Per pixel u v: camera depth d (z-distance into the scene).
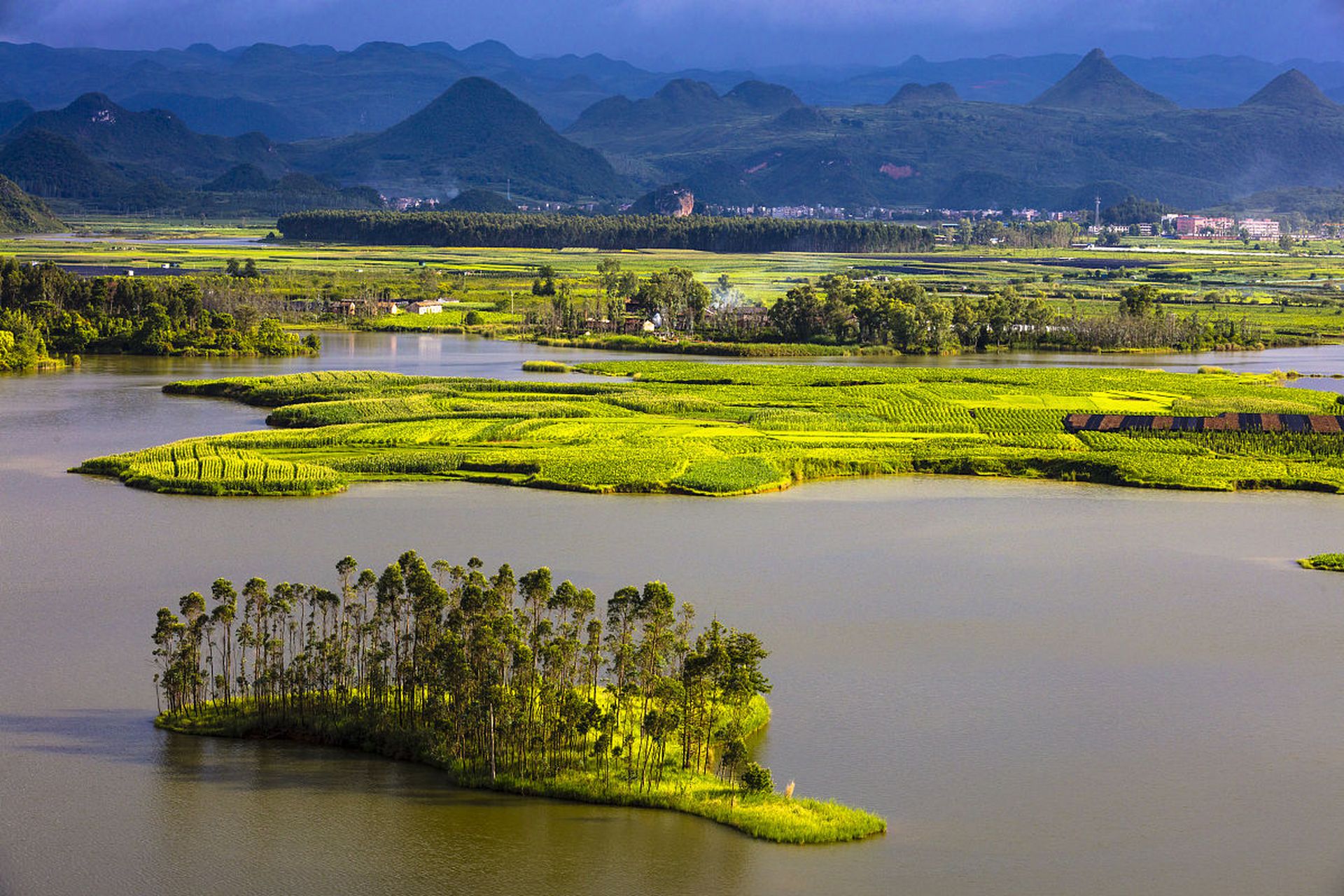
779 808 97.81
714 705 109.62
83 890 88.19
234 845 93.50
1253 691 124.62
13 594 145.38
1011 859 92.88
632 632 119.62
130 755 106.81
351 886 88.19
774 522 183.88
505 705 103.56
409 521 179.25
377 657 114.00
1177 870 91.88
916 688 123.44
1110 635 139.25
